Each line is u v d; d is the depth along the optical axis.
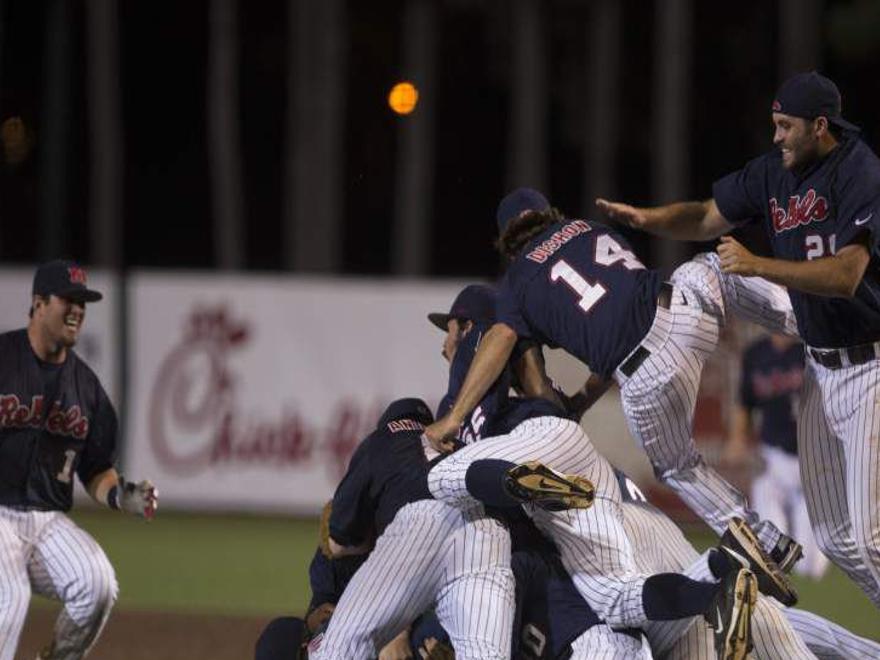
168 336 49.16
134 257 101.62
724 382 45.34
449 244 104.38
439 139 104.12
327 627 21.44
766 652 20.67
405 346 48.03
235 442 48.84
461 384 22.94
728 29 98.56
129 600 34.97
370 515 21.80
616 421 46.88
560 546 20.64
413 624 22.28
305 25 81.38
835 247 20.17
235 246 89.81
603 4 90.12
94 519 49.62
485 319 23.05
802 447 21.75
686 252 82.50
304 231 81.12
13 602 22.02
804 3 84.06
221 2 89.75
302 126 81.44
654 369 21.14
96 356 49.34
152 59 102.50
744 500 22.14
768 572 19.45
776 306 21.94
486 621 20.06
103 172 88.31
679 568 21.78
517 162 90.94
